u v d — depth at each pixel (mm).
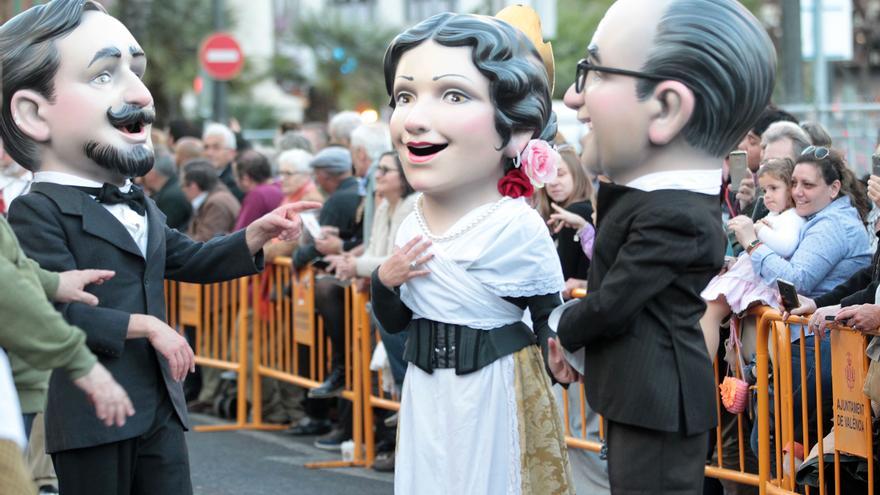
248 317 10125
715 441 6809
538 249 5254
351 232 9328
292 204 5695
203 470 8508
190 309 10703
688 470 4770
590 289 4883
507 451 5254
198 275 5680
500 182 5332
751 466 6645
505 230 5227
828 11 14656
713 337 6254
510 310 5312
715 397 4844
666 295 4723
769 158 6941
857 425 5461
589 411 7297
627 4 4809
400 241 5480
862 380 5395
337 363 8969
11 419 3766
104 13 5410
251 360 10211
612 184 4855
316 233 8797
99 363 4598
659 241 4617
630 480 4754
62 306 4988
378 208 8422
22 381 4586
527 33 5652
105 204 5289
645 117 4730
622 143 4777
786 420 5969
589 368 4871
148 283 5309
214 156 12000
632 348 4730
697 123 4734
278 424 10219
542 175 5285
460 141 5191
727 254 7016
